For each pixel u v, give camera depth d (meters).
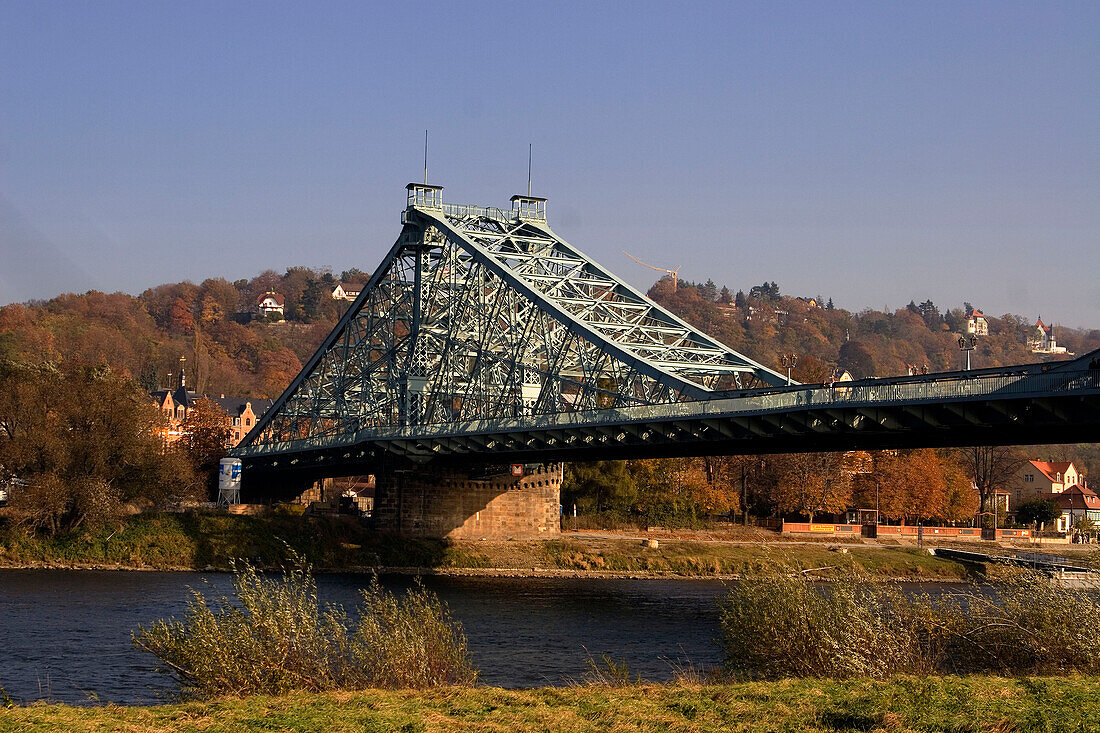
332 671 37.31
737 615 41.97
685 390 82.75
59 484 97.75
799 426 70.75
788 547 125.69
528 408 99.25
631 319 108.62
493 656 59.75
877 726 29.25
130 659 54.16
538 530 122.75
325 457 132.00
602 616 77.94
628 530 135.88
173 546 101.06
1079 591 42.84
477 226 123.44
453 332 114.69
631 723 30.19
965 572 116.00
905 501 152.12
